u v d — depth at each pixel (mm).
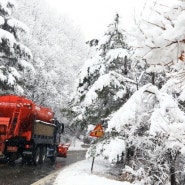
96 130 17094
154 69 2691
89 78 22625
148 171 13180
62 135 61500
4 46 25797
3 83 25016
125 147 16766
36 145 18469
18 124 17016
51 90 50969
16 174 13984
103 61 22016
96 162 23844
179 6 2336
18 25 26672
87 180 12672
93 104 21766
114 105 20938
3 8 25688
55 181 13156
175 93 12180
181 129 3545
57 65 69125
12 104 17406
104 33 22156
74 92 23391
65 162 23344
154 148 13008
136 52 2482
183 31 2256
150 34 2355
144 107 10078
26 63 28031
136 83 17328
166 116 7992
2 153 16422
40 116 19000
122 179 13617
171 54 2391
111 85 19062
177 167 13125
